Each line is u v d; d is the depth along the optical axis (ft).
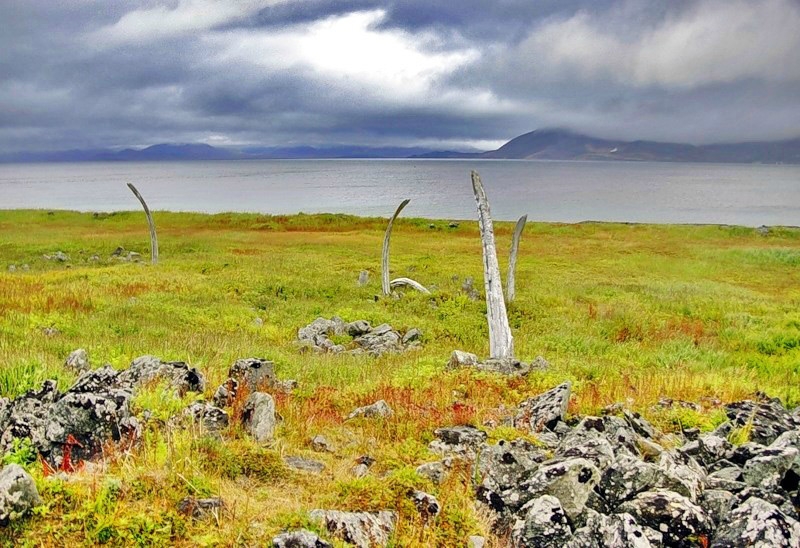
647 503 17.46
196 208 343.87
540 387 37.63
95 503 15.49
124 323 56.54
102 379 24.36
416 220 218.18
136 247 145.28
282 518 16.07
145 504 16.05
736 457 23.93
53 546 14.07
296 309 76.54
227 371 36.60
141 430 20.76
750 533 16.20
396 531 16.48
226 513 16.28
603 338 67.10
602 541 16.78
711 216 314.35
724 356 58.44
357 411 30.22
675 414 31.94
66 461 18.63
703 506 18.37
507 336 52.19
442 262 135.03
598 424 26.22
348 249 153.38
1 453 18.98
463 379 38.83
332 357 50.83
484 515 18.42
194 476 17.79
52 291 71.92
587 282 111.45
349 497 18.20
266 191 524.52
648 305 87.76
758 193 518.78
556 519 17.03
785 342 65.77
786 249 157.38
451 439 25.54
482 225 53.98
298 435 24.93
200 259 125.70
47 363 33.42
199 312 68.64
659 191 538.88
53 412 19.51
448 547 16.46
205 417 24.08
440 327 69.41
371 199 423.64
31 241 151.12
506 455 20.47
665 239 185.47
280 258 128.98
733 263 142.82
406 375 40.83
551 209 350.64
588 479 18.25
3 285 74.59
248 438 23.11
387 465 22.13
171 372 30.22
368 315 73.61
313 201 403.75
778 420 30.86
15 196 451.53
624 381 41.37
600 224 215.10
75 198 430.61
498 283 53.31
